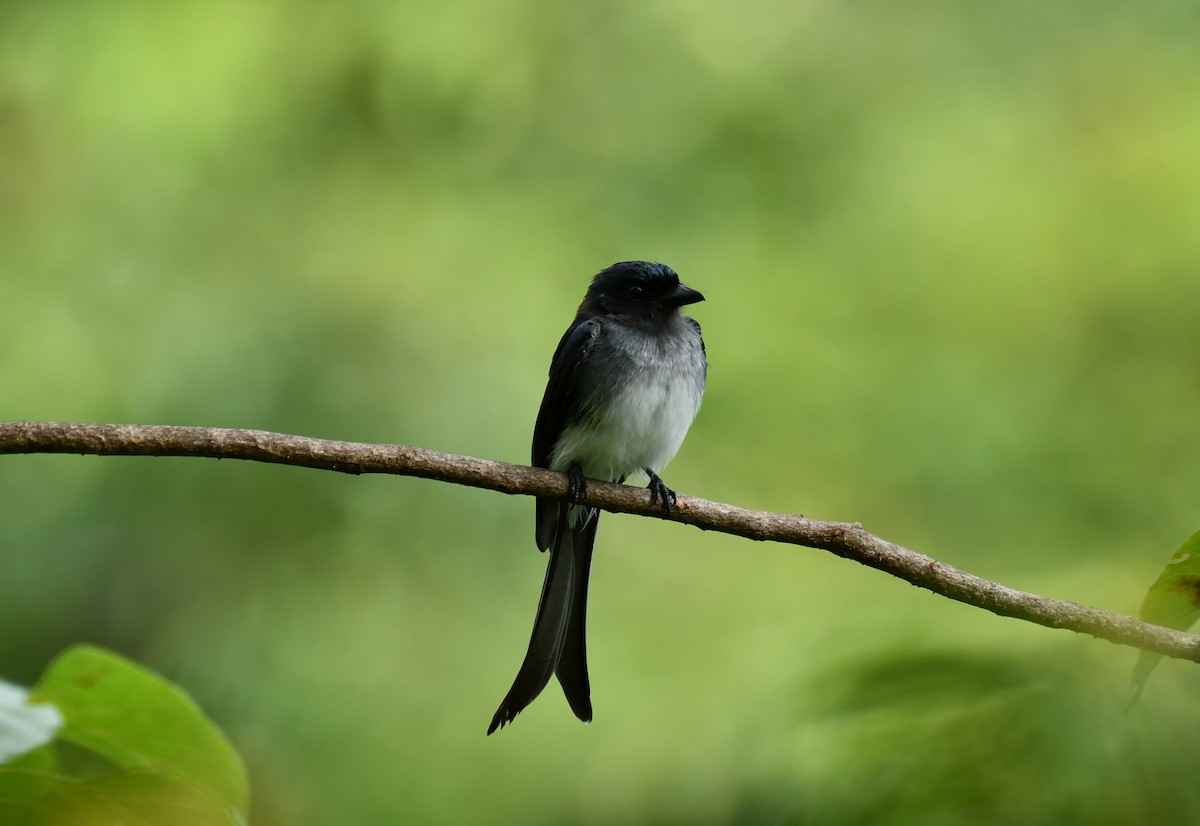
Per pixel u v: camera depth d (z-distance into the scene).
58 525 11.91
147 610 11.76
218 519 11.91
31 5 13.54
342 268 13.17
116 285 12.81
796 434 12.52
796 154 13.56
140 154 13.29
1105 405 12.03
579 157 13.96
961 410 12.16
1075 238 12.86
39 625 11.65
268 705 11.27
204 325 12.67
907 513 11.91
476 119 14.17
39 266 12.86
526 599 11.88
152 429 5.66
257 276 12.98
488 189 13.84
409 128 14.05
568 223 13.63
